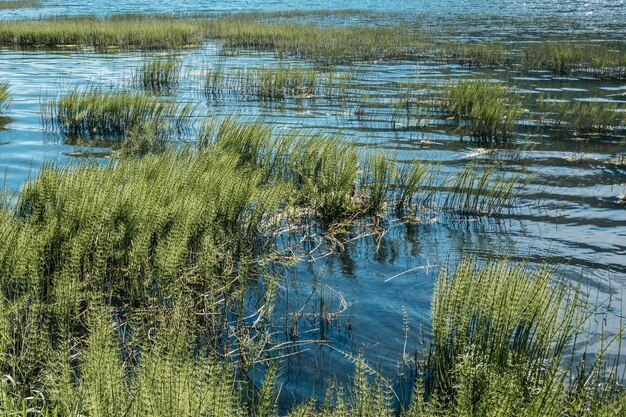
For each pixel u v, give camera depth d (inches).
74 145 467.5
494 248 284.5
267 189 301.1
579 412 151.9
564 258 272.1
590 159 436.5
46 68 872.3
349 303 232.5
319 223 316.2
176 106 599.5
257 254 275.4
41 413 139.4
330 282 251.0
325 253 279.9
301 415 149.6
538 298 182.5
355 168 337.4
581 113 552.1
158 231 243.6
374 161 355.6
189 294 223.5
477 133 504.7
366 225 315.3
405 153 444.1
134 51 1072.2
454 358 171.6
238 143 374.0
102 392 137.2
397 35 1182.3
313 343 203.0
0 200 276.2
